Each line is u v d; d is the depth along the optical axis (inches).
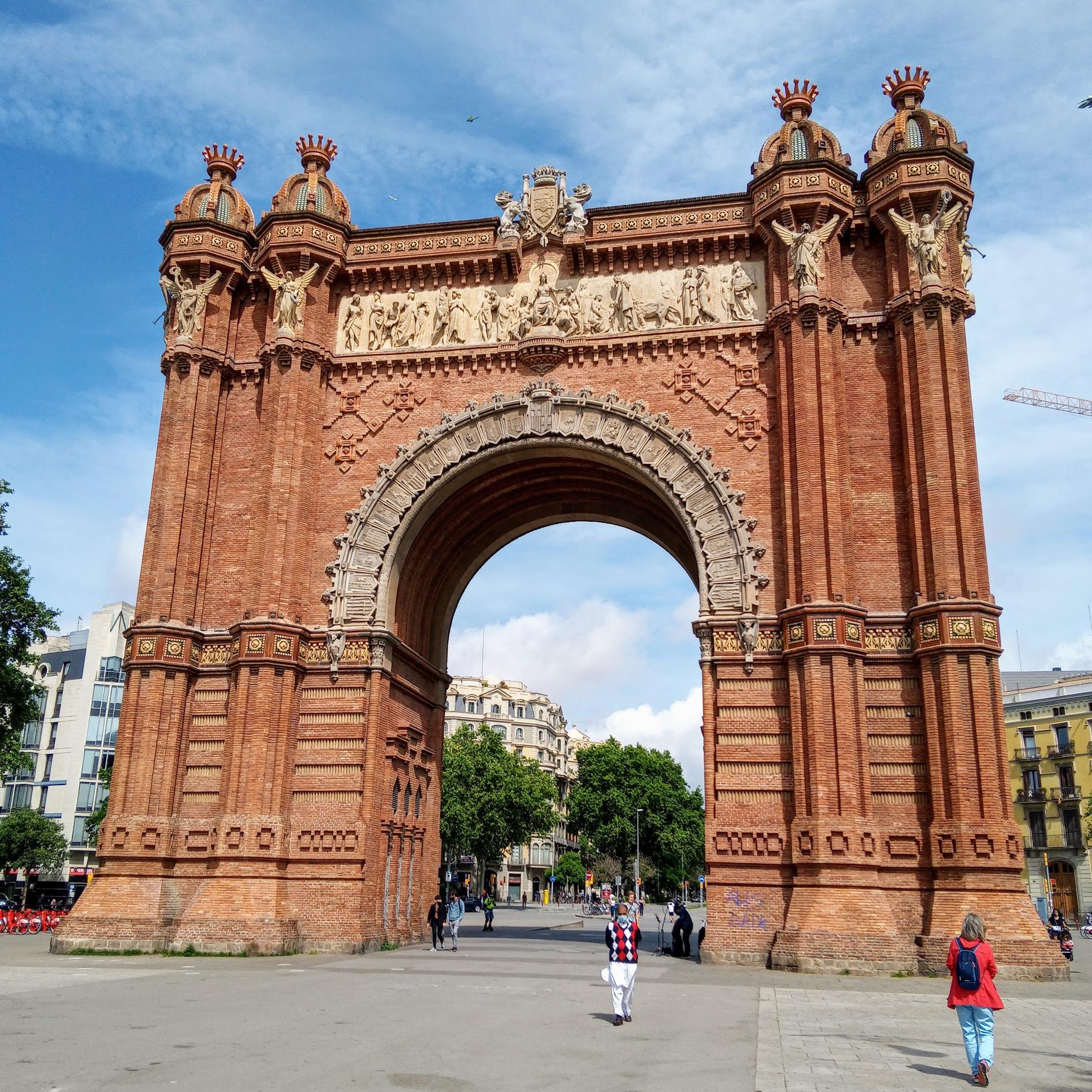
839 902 1339.8
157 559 1667.1
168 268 1801.2
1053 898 4569.4
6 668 2192.4
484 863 5226.4
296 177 1830.7
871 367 1605.6
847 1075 637.9
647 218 1734.7
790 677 1462.8
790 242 1609.3
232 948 1435.8
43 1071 609.6
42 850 4379.9
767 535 1562.5
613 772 5999.0
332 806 1569.9
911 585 1502.2
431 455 1704.0
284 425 1689.2
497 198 1793.8
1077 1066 692.1
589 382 1694.1
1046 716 4739.2
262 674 1576.0
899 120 1658.5
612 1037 784.3
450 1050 704.4
